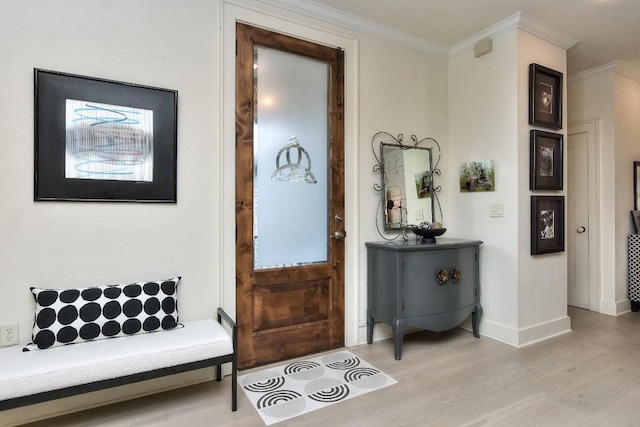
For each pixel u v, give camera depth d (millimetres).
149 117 2123
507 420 1833
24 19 1829
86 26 1965
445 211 3408
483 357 2625
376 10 2736
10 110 1803
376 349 2797
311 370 2426
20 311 1827
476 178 3150
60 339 1774
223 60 2348
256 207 2508
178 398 2080
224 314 2191
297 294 2658
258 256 2520
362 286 2936
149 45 2129
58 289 1882
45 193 1873
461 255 2875
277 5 2539
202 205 2295
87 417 1880
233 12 2387
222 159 2350
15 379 1490
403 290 2619
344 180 2846
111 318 1896
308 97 2711
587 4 2621
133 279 2086
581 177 3969
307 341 2689
